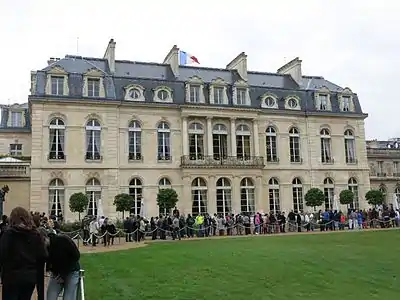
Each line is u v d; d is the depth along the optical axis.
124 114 42.59
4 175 39.84
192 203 43.25
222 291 12.83
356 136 51.25
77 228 35.53
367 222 42.09
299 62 51.31
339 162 49.94
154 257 20.14
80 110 41.06
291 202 47.34
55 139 40.25
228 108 45.25
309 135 49.03
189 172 43.31
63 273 8.39
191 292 12.63
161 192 38.94
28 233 7.34
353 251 21.03
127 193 41.59
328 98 50.44
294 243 25.42
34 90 42.53
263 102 47.41
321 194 44.12
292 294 12.63
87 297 12.01
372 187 61.59
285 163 47.69
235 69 50.25
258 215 38.56
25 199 40.16
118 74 44.66
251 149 46.25
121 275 15.62
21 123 54.72
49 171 39.56
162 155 43.41
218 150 45.53
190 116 44.25
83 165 40.59
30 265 7.26
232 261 18.31
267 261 18.16
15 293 7.15
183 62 51.62
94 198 40.78
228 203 44.59
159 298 11.88
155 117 43.53
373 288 13.61
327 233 33.72
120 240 32.62
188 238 33.66
